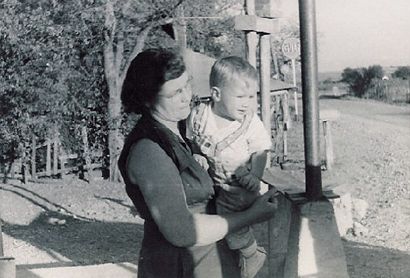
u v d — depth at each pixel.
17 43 15.20
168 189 2.05
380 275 6.53
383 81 21.38
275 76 22.69
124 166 2.14
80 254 8.93
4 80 15.73
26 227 11.30
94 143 17.91
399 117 18.58
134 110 2.21
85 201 14.15
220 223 2.14
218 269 2.31
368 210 9.99
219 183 2.51
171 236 2.05
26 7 15.23
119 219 12.08
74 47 16.97
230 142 2.52
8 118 16.41
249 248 2.42
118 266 4.93
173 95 2.17
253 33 5.04
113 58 17.31
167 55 2.17
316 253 2.99
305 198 3.07
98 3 16.22
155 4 17.31
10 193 15.06
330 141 13.96
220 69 2.54
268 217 2.31
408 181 11.58
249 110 2.57
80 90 17.33
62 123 17.11
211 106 2.63
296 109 21.66
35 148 17.55
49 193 15.27
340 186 9.12
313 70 3.05
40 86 16.16
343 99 22.64
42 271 4.76
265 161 2.57
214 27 23.77
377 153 14.48
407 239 8.14
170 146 2.12
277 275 3.39
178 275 2.20
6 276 3.46
